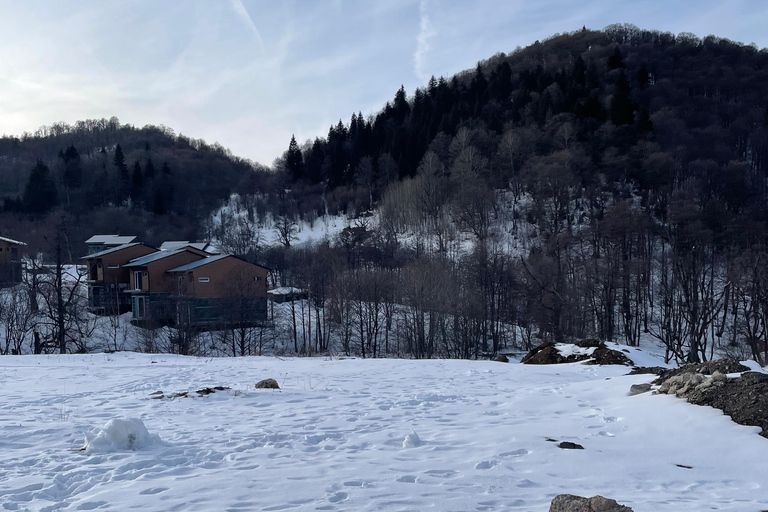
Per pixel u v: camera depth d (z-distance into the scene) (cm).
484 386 1424
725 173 8125
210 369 1812
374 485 582
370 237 8344
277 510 504
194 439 809
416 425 927
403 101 17088
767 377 934
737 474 651
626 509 449
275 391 1298
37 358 2278
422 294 4700
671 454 731
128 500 534
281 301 6338
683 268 4425
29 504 529
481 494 557
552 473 654
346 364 1994
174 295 4819
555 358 2344
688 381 1027
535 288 5000
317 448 766
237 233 10769
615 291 5534
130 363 2078
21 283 5547
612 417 959
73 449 755
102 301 5772
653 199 8056
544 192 8038
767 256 4338
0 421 953
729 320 5019
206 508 511
